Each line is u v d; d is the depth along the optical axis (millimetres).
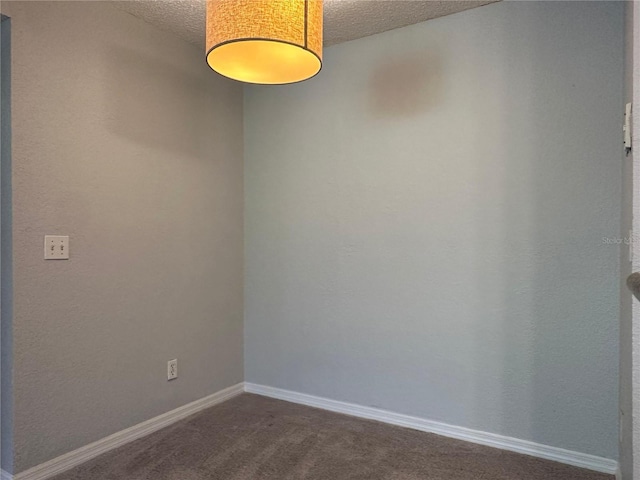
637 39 1268
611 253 1967
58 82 1956
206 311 2740
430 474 1954
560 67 2076
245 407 2746
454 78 2328
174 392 2521
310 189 2781
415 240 2439
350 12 2293
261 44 1662
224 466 2016
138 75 2322
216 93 2814
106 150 2158
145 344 2352
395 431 2398
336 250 2691
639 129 1244
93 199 2098
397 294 2494
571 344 2057
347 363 2658
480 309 2268
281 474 1949
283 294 2893
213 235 2791
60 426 1960
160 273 2439
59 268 1958
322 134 2736
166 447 2199
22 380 1827
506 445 2195
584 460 2021
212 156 2783
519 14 2168
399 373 2490
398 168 2486
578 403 2041
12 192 1798
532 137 2139
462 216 2311
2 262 1821
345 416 2607
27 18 1842
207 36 1536
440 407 2371
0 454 1834
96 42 2115
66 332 1983
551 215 2098
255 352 3012
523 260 2160
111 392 2176
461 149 2311
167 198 2482
